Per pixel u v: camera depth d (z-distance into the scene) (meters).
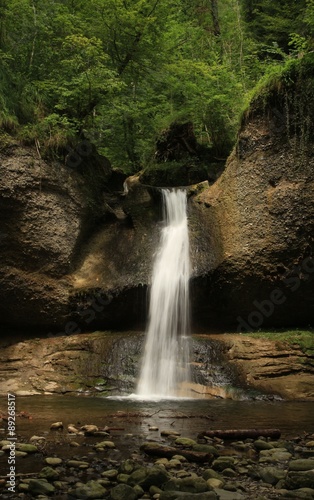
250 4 26.56
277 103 13.09
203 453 5.38
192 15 26.48
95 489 4.33
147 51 18.83
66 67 15.93
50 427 7.02
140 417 7.90
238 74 20.48
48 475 4.73
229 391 10.48
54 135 14.03
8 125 13.60
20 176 13.30
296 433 6.78
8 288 13.37
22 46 16.30
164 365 11.41
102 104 17.31
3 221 13.23
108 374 11.38
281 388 10.62
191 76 19.33
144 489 4.48
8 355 12.70
